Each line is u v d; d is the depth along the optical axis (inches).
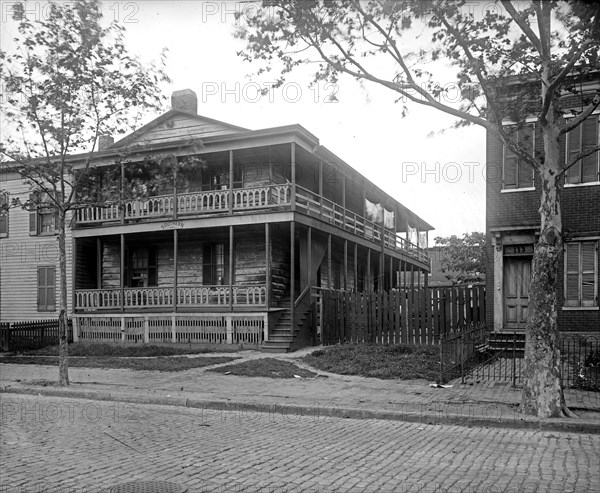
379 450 280.5
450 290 673.0
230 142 809.5
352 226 1035.9
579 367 479.8
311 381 510.0
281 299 925.2
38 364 669.3
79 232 913.5
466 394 430.0
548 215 361.1
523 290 652.7
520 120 414.0
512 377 496.4
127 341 861.8
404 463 254.7
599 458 266.4
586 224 618.2
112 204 536.7
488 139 668.7
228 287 813.2
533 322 358.6
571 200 626.2
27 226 988.6
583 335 574.9
